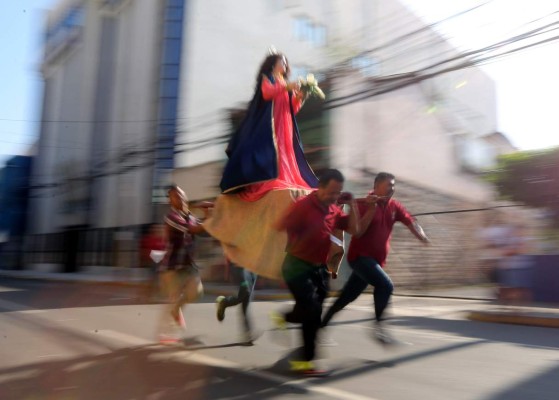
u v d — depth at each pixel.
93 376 4.44
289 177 4.68
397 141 18.61
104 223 24.48
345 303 5.33
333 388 4.10
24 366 4.77
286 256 4.38
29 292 13.52
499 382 4.35
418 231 5.39
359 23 16.33
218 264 16.16
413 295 12.86
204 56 20.53
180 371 4.59
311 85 4.74
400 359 5.14
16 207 33.41
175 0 21.39
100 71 25.72
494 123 23.09
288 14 19.17
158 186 21.12
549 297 10.11
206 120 20.08
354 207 4.62
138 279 17.58
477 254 16.83
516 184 11.88
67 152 28.38
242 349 5.45
